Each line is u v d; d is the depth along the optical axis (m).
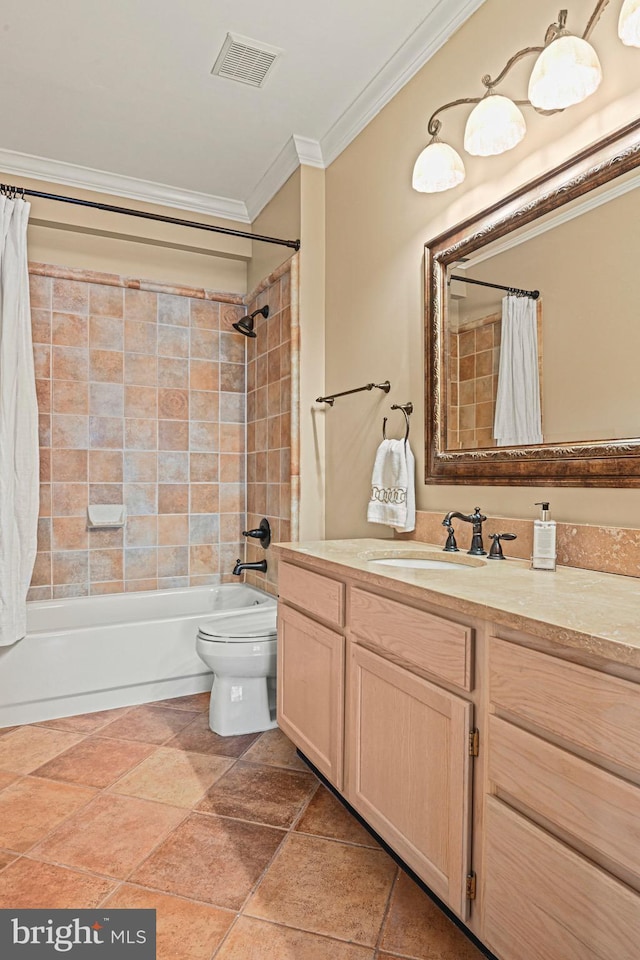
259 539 3.26
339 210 2.67
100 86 2.30
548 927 0.93
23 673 2.46
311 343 2.80
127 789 1.93
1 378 2.52
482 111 1.47
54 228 3.03
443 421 1.96
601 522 1.42
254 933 1.30
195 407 3.39
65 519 3.07
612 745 0.82
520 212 1.62
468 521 1.71
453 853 1.15
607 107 1.39
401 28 2.01
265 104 2.43
